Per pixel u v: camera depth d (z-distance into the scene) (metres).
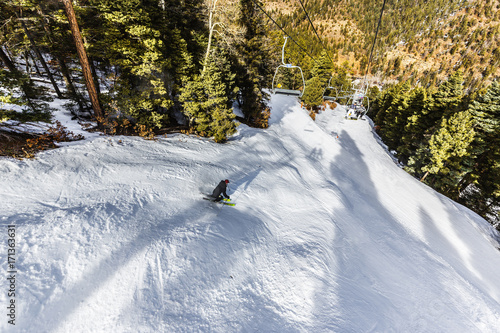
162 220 6.98
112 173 8.62
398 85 51.25
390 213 16.22
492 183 24.03
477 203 26.53
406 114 36.78
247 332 4.82
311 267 7.31
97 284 4.62
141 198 7.73
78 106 15.77
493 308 8.92
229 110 15.27
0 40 14.89
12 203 5.99
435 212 19.06
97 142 10.66
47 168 7.78
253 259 7.04
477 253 14.79
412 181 24.77
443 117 27.14
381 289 7.97
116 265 5.07
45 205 6.29
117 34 12.07
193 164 11.46
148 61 12.56
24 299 3.90
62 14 12.76
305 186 14.75
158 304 4.67
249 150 16.45
